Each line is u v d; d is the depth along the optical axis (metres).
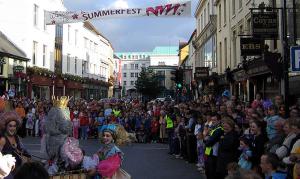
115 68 94.81
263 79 19.56
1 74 28.81
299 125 7.05
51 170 6.10
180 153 16.16
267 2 17.95
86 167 6.10
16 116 6.11
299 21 14.87
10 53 29.58
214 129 10.44
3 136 5.80
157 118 23.80
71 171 6.02
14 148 5.85
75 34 49.09
